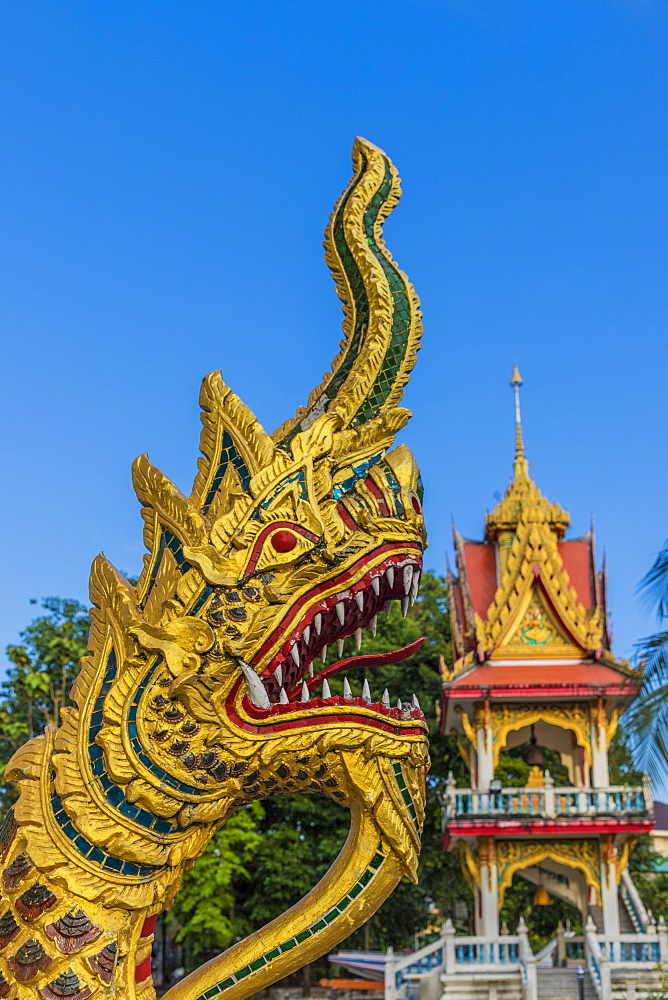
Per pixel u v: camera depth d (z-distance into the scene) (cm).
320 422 570
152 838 491
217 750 507
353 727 523
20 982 455
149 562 541
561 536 2695
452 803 2309
